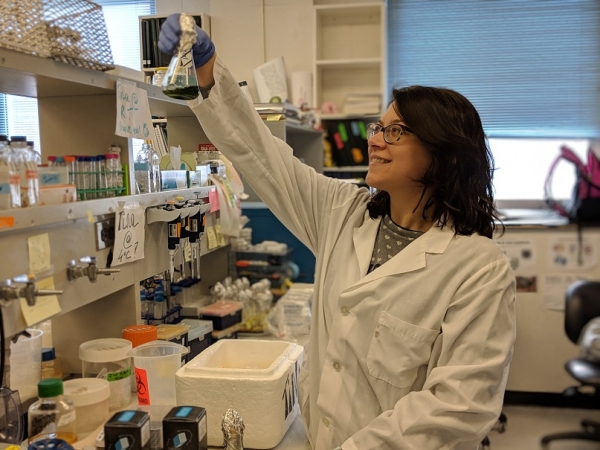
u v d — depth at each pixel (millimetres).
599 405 3836
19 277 1141
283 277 2775
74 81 1318
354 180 3809
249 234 2779
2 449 1186
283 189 1556
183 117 2191
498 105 4273
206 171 2107
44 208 1195
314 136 3887
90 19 1357
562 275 3803
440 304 1305
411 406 1234
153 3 3740
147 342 1586
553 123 4227
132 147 1610
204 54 1408
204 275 2676
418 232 1424
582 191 3775
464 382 1213
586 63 4156
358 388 1365
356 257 1463
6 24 1123
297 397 1593
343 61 3910
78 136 1609
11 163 1155
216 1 3672
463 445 1263
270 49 3961
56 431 1278
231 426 1269
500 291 1281
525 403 3916
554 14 4148
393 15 4281
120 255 1511
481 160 1395
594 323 3273
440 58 4281
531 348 3873
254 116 1549
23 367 1497
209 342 2127
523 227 3787
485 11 4207
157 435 1229
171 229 1764
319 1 4086
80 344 1674
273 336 2371
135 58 3771
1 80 1302
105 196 1492
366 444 1229
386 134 1372
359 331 1359
